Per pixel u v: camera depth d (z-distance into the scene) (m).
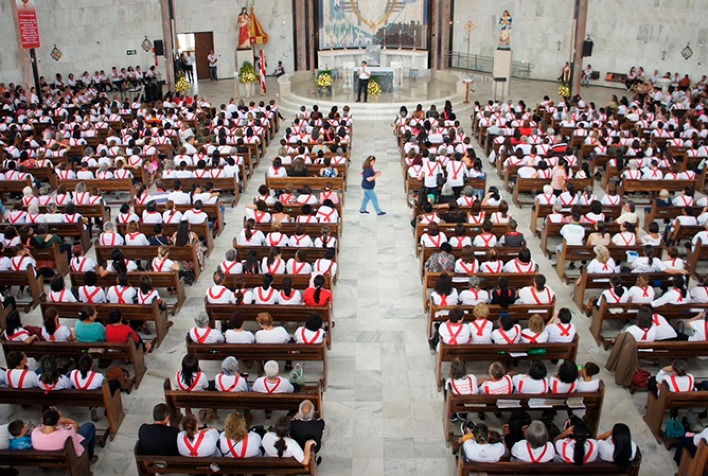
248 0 35.25
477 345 9.46
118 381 9.27
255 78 31.08
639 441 8.89
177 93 27.22
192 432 7.53
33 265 12.23
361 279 13.30
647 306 9.67
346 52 34.41
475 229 13.66
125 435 9.05
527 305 10.39
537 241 14.99
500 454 7.52
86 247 14.41
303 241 12.76
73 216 14.00
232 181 16.88
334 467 8.45
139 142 19.89
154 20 34.03
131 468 8.47
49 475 8.33
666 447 8.75
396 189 18.50
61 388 8.77
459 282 11.44
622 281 11.52
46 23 30.11
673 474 8.32
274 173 17.00
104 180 16.73
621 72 33.00
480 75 34.59
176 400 8.72
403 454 8.69
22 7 24.19
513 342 9.56
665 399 8.61
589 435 7.86
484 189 16.75
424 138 19.72
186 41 35.12
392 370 10.41
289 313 10.59
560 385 8.45
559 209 14.05
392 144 23.22
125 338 9.77
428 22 34.25
